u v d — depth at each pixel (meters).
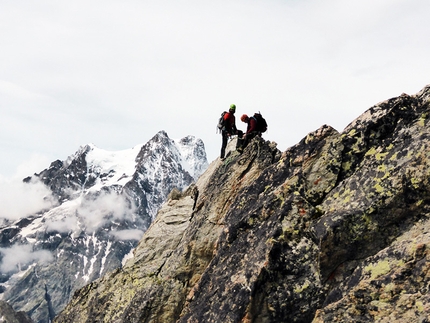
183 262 22.42
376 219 13.59
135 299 22.50
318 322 12.45
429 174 13.03
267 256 14.86
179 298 21.69
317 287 14.16
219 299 15.57
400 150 14.21
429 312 10.73
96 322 24.16
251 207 17.62
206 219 22.47
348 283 12.89
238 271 15.66
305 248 14.80
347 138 16.02
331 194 15.36
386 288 11.79
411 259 11.87
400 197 13.40
